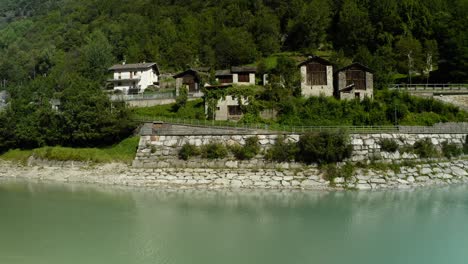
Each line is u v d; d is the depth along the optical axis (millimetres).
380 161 51438
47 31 193875
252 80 80562
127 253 28547
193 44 126188
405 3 113375
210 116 65062
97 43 135125
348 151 50562
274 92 67000
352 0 130625
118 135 62219
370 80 69500
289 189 47656
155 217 37250
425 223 34500
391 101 66000
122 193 47594
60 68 134750
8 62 153750
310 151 50250
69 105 64875
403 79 87875
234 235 32156
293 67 76375
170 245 30047
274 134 53406
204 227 34188
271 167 51281
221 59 112438
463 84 72625
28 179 58438
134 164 55469
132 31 146625
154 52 123812
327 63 70750
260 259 27250
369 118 62406
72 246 30000
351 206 40188
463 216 36375
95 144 63625
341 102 65500
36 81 113125
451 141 54812
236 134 54344
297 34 127375
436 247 29125
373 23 115562
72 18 198500
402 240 30625
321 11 127562
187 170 52625
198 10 155625
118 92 91625
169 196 45688
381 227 33656
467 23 84562
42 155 63219
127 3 187375
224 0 154250
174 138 55812
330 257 27547
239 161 52344
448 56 79000
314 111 64562
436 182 49000
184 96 70688
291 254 28109
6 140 70500
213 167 52531
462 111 64438
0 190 50125
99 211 39531
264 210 39188
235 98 65188
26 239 31547
